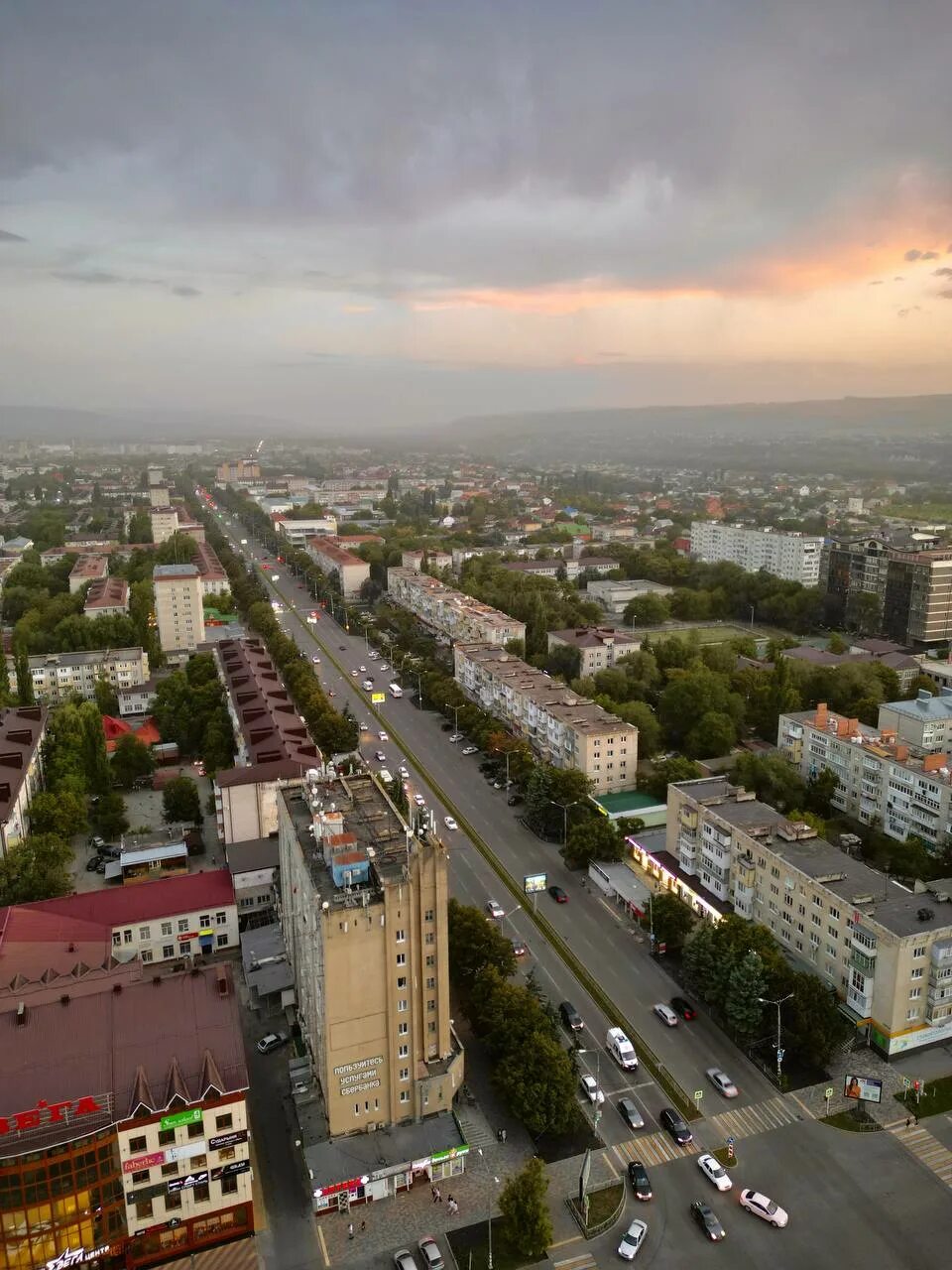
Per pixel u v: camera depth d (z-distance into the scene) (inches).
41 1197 3917.3
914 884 6190.9
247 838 7603.4
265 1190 4584.2
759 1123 4990.2
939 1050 5551.2
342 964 4554.6
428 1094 4852.4
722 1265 4153.5
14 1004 4685.0
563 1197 4517.7
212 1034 4490.7
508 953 5930.1
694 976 5925.2
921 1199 4517.7
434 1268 4089.6
